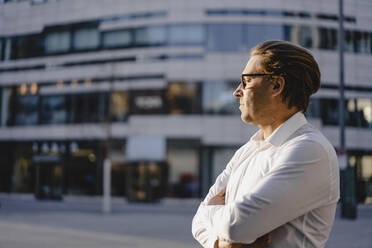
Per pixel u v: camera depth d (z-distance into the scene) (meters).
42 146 25.81
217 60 23.31
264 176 1.06
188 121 23.16
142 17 24.33
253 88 1.21
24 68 26.73
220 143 22.80
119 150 24.05
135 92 23.97
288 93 1.18
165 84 23.56
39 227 11.86
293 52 1.19
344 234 10.42
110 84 24.53
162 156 23.19
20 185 26.06
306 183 1.02
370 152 23.89
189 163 23.02
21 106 26.58
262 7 23.42
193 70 23.42
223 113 23.02
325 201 1.06
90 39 25.38
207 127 22.98
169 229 11.61
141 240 9.34
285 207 1.01
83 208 19.80
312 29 23.70
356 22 24.47
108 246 8.37
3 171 26.42
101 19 25.17
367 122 24.06
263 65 1.20
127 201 23.36
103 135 24.41
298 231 1.06
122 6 24.73
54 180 25.25
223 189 1.36
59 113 25.67
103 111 24.64
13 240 9.03
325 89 23.53
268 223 1.01
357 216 16.64
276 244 1.06
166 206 21.33
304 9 23.69
